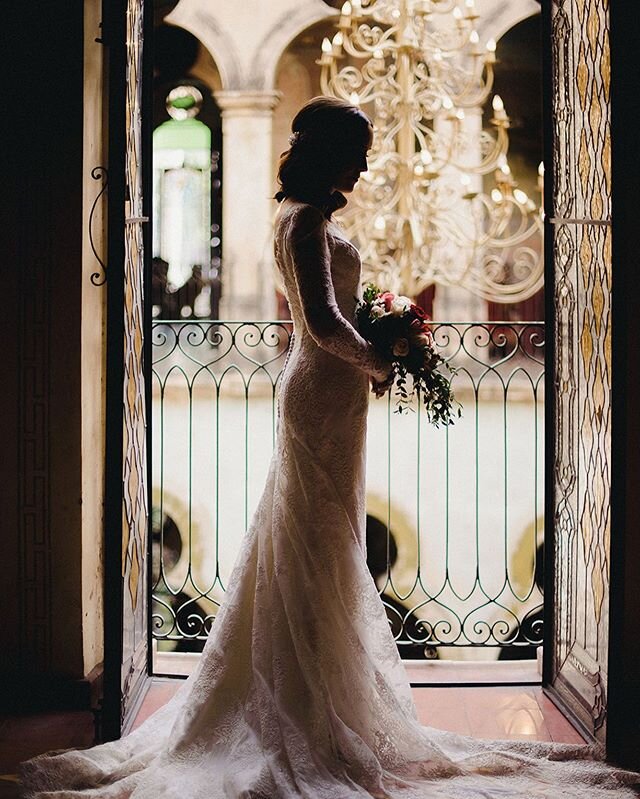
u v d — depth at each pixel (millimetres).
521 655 6953
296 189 3008
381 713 2967
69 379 3689
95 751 3014
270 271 7668
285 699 2877
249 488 7387
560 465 3764
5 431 3705
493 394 7277
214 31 7457
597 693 3223
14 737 3352
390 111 6945
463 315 7465
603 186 3260
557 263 3828
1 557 3709
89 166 3742
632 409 3729
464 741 3166
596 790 2852
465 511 7129
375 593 3049
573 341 3619
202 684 2994
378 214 7043
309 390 3012
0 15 3662
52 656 3703
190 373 7555
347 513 3037
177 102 7789
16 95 3676
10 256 3691
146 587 3865
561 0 3744
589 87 3414
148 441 3914
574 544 3564
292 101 7668
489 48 6680
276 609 2963
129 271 3416
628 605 3697
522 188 7613
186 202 7797
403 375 3033
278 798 2646
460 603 7000
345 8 6746
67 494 3695
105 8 3084
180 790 2703
